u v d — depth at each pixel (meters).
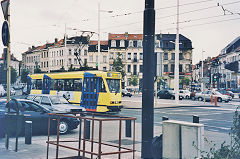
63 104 13.73
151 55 6.98
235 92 62.34
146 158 6.80
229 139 10.97
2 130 10.63
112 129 13.27
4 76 10.32
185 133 5.98
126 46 86.50
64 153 7.91
